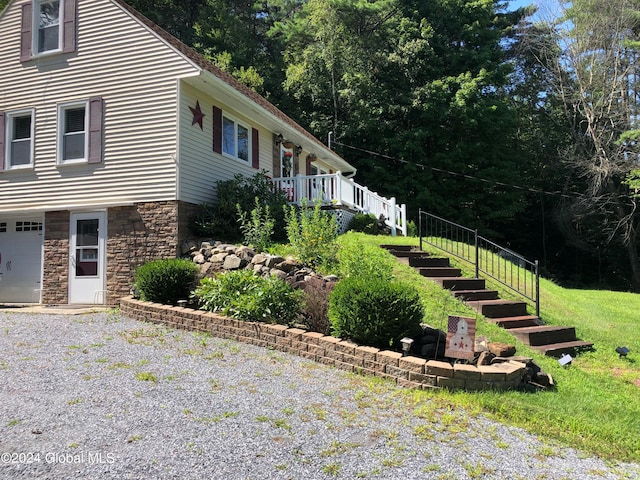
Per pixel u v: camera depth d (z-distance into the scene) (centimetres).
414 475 346
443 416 468
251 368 593
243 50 3008
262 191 1277
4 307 1121
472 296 926
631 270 2916
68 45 1218
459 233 2770
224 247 1002
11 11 1293
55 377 523
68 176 1190
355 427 427
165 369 569
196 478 322
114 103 1163
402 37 2828
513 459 388
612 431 471
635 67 2536
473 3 2969
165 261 923
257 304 727
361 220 1443
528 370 603
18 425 393
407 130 2822
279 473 336
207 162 1227
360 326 612
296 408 464
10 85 1270
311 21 2938
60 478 313
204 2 3133
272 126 1580
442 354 618
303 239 946
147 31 1149
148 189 1115
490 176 2814
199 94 1205
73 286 1151
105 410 433
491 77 2814
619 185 2719
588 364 761
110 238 1135
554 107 3098
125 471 326
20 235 1248
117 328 792
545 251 3189
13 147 1259
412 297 634
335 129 2820
